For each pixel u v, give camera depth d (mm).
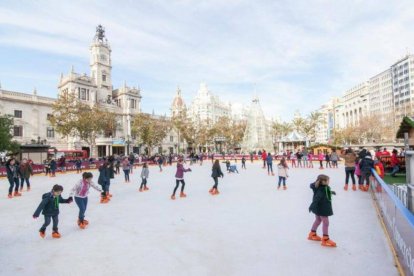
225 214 9281
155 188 16000
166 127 61469
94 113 44344
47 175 26406
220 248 6141
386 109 118062
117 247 6312
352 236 6742
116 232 7473
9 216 9539
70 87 61094
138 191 14938
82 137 42844
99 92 70375
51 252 6062
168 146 82562
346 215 8703
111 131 64875
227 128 77250
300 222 8125
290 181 18125
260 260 5453
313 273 4840
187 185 16953
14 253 6031
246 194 13273
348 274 4773
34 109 54625
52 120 40906
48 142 56062
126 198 12789
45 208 7008
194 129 68750
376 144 35188
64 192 15297
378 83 124125
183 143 82188
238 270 5020
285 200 11570
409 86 103125
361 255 5594
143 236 7082
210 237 6906
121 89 74500
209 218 8781
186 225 8023
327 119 172500
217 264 5301
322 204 6207
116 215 9438
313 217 8680
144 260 5551
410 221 4098
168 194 13711
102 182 11812
